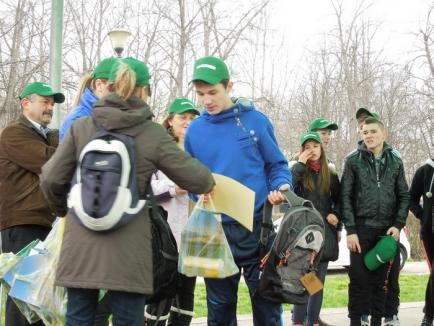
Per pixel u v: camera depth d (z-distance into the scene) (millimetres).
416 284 9734
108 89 3270
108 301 3494
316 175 5488
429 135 29641
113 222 2908
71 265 2969
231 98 3953
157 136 3113
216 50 22797
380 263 5273
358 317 5398
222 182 3598
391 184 5395
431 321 5723
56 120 7215
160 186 4617
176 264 3602
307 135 5469
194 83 3744
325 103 33062
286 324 6090
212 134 3824
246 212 3512
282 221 3615
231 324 3902
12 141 4426
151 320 4328
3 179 4449
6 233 4461
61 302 3621
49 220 4488
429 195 5746
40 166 4387
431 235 5809
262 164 3859
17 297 3666
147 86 3342
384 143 5504
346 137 31344
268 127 3893
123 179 2955
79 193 2941
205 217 3648
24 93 4582
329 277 10852
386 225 5383
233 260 3693
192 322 5980
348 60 31969
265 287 3596
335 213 5543
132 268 2963
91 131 3084
